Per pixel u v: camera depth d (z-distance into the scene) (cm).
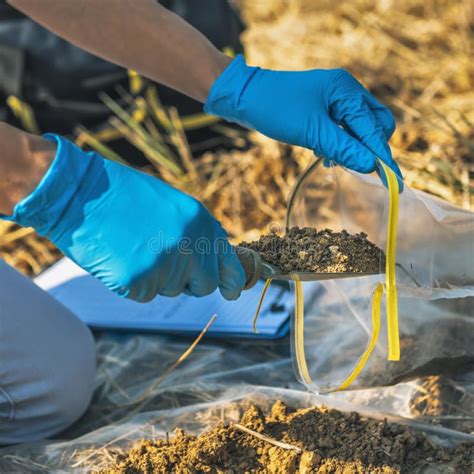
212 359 249
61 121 339
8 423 215
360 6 476
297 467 186
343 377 204
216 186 341
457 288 192
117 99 341
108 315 264
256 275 181
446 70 394
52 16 205
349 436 192
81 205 168
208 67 210
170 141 356
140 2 206
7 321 212
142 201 170
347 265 182
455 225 191
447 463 187
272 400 215
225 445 190
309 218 208
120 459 196
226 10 340
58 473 197
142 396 231
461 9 440
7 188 167
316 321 214
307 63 424
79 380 223
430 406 217
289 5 498
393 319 169
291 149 347
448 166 302
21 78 322
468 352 211
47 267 304
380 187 193
